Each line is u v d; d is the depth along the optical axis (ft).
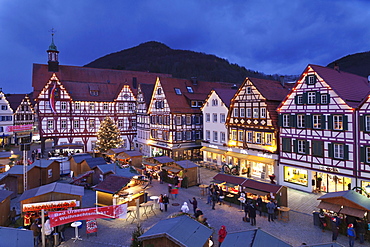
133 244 46.34
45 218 55.93
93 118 166.40
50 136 154.20
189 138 137.80
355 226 52.75
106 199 67.10
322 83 79.30
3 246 36.81
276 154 93.97
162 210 70.38
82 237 55.83
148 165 104.99
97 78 199.21
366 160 70.44
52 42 184.75
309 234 56.03
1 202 57.21
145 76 216.54
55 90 154.61
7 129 194.08
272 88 106.22
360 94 83.87
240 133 110.01
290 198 79.20
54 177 102.17
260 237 35.01
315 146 81.82
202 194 85.25
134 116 181.06
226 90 128.26
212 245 48.83
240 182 74.28
